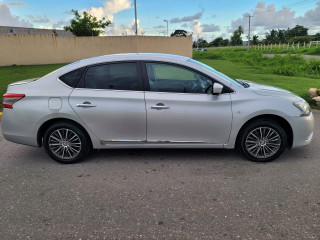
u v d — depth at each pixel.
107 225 2.95
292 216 3.03
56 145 4.43
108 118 4.21
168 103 4.14
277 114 4.12
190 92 4.19
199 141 4.27
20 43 22.69
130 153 4.80
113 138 4.30
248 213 3.10
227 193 3.50
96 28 34.16
